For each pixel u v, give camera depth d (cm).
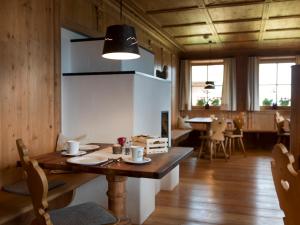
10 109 250
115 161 208
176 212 317
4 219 183
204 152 686
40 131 289
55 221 170
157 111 371
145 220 296
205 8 470
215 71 841
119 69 338
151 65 441
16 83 256
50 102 305
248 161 594
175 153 240
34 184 153
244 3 444
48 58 300
